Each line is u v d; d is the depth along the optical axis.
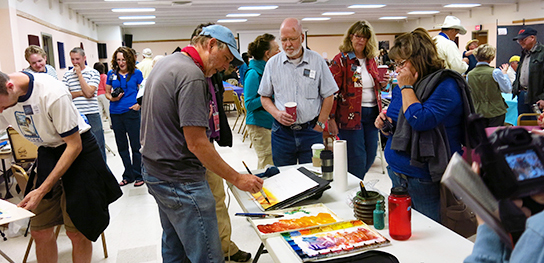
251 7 12.70
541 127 2.71
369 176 4.61
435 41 1.97
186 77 1.64
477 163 0.70
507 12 13.64
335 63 3.15
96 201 2.23
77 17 11.54
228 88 9.16
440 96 1.81
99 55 15.62
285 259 1.33
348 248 1.37
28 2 6.77
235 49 1.79
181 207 1.75
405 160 2.00
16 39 5.95
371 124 3.35
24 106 1.98
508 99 5.71
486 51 4.70
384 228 1.55
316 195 1.90
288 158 2.99
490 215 0.65
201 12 13.55
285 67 2.86
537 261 0.59
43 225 2.31
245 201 1.93
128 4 10.55
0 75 1.82
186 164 1.74
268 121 3.59
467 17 15.68
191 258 1.82
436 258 1.30
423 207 2.01
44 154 2.16
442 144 1.85
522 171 0.64
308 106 2.86
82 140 2.21
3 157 3.77
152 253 2.97
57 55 8.78
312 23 20.23
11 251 3.05
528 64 5.12
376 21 20.42
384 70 3.36
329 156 2.13
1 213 1.84
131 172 4.78
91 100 4.33
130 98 4.63
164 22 16.61
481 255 0.77
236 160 5.73
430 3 12.83
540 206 0.66
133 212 3.82
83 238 2.35
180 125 1.64
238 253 2.74
